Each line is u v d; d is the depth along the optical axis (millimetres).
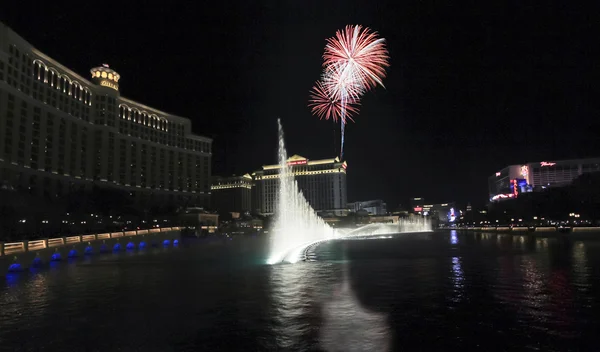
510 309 14766
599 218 130625
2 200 77375
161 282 22703
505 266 28500
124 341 11539
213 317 14109
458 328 12406
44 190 117938
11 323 13641
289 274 25562
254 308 15438
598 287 18953
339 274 25359
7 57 103625
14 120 106125
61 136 128625
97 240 49469
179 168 192750
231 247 60531
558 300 16156
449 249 49500
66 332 12492
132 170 167000
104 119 150750
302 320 13578
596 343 10898
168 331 12461
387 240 87625
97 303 16828
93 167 145625
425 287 19781
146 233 63656
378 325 12859
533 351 10375
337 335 11859
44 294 19156
